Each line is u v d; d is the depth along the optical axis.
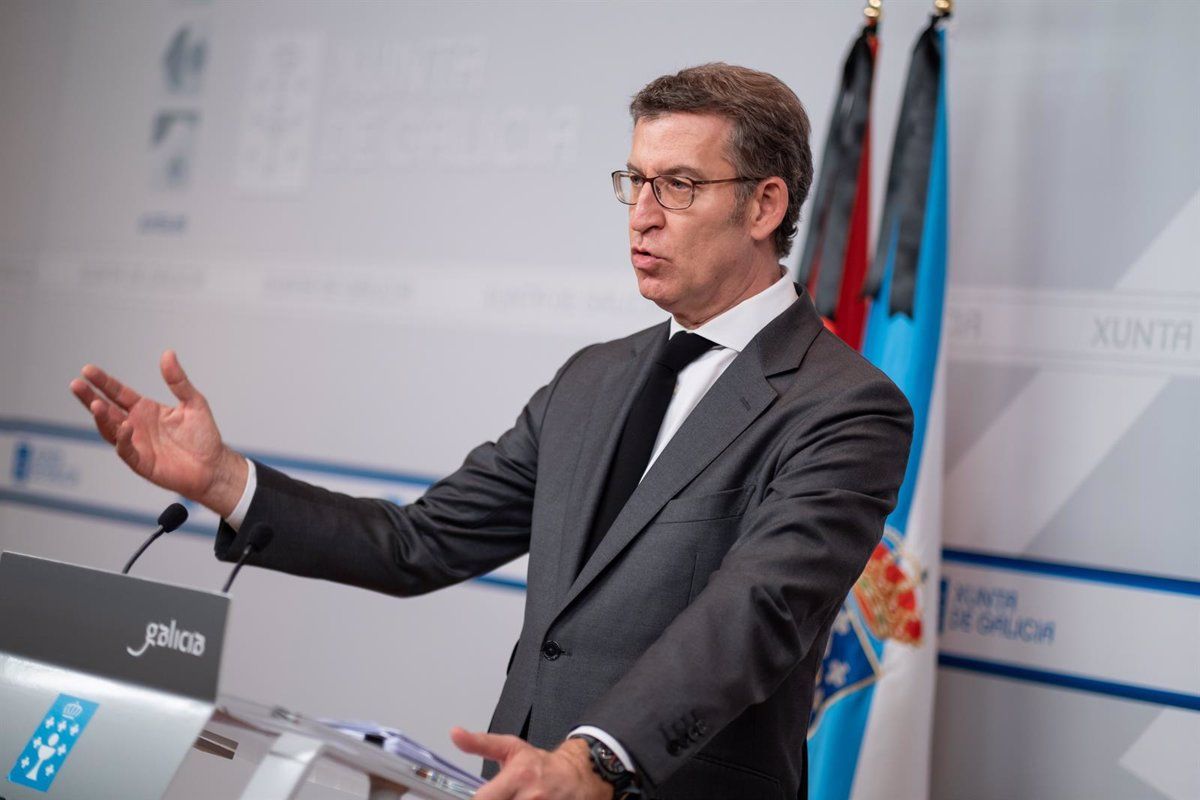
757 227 2.09
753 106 2.05
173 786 3.18
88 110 5.05
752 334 2.10
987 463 3.41
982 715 3.37
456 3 4.36
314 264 4.54
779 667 1.68
